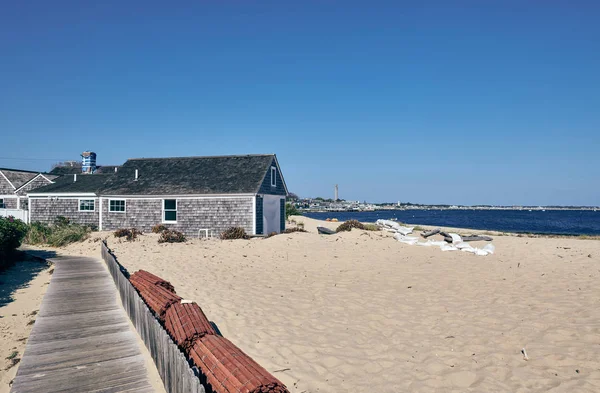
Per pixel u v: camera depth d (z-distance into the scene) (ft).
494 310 31.01
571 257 52.85
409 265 50.16
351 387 20.02
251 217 84.64
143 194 89.71
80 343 25.26
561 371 20.93
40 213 96.63
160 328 20.56
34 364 22.11
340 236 70.64
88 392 19.06
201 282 41.96
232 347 19.33
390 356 23.47
